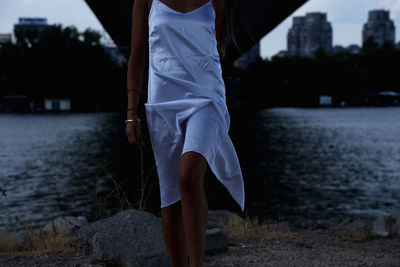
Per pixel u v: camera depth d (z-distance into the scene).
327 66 138.75
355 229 4.73
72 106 104.19
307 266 3.12
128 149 31.86
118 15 26.08
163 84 2.06
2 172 22.94
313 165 26.16
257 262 3.25
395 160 28.28
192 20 2.05
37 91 105.12
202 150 1.88
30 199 15.14
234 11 2.31
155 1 2.10
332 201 16.05
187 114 2.00
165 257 2.93
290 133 48.91
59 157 28.80
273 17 24.84
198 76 2.04
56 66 101.75
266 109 120.44
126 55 45.97
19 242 4.14
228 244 3.95
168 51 2.06
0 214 10.29
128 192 12.98
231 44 33.88
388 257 3.40
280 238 4.30
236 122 68.12
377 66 147.88
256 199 16.23
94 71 101.44
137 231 3.13
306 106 137.88
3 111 102.56
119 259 2.91
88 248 3.26
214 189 15.92
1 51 106.75
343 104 139.88
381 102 142.00
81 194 15.80
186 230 1.87
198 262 1.86
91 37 106.19
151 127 2.11
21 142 38.97
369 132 50.34
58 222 4.64
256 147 35.84
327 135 46.66
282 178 21.64
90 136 43.75
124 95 102.75
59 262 3.24
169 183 2.14
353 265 3.14
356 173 23.28
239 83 133.12
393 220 4.69
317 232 4.71
